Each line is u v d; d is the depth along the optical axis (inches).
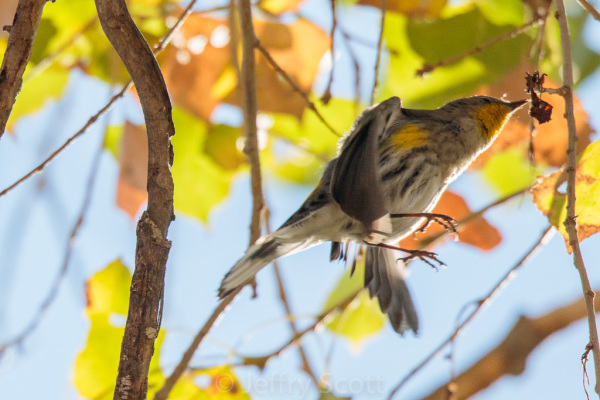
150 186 235.8
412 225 345.7
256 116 358.9
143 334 226.4
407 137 341.7
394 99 310.8
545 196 305.0
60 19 429.1
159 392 337.4
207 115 443.2
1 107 231.3
